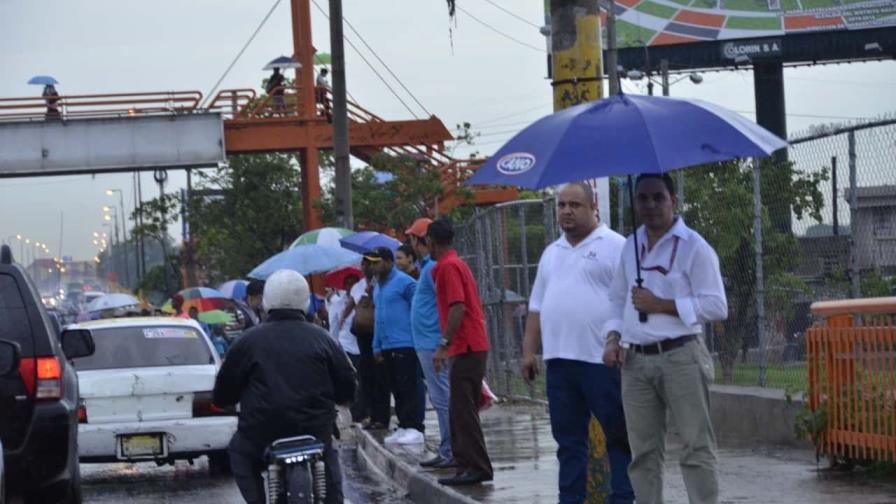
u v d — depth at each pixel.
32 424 11.85
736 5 49.59
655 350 8.71
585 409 9.79
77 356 12.99
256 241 55.78
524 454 14.89
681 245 8.70
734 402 15.12
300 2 41.47
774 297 14.90
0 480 9.42
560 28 10.58
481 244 23.55
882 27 48.91
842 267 13.37
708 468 8.67
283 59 41.91
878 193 12.80
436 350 14.07
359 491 14.80
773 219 14.98
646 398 8.84
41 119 40.19
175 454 15.58
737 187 15.73
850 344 11.89
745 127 8.08
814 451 13.43
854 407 11.86
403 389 16.73
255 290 21.16
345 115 28.39
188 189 56.22
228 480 16.17
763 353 15.09
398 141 41.47
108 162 40.44
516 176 8.16
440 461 14.40
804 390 13.94
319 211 41.34
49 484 12.00
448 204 40.75
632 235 8.85
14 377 11.87
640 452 8.93
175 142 40.56
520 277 22.95
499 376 22.70
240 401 9.14
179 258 66.38
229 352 9.03
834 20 49.09
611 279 9.58
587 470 9.94
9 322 11.97
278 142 41.41
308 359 8.95
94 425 15.36
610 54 36.31
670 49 49.75
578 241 9.77
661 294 8.70
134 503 14.43
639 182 8.75
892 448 11.24
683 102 8.16
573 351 9.60
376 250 16.64
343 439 20.23
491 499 11.81
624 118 8.08
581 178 7.95
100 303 43.78
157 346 16.34
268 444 8.91
